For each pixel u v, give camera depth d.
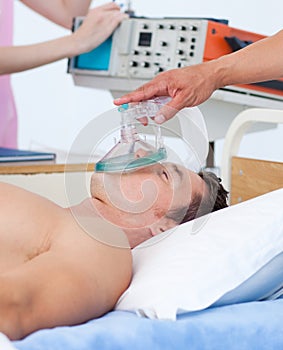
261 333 1.46
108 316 1.50
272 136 3.98
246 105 2.67
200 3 4.08
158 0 4.17
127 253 1.65
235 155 2.25
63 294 1.45
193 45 2.62
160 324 1.40
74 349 1.28
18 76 4.41
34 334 1.32
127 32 2.81
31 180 2.51
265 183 2.12
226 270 1.56
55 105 4.43
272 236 1.62
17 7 4.37
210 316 1.48
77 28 3.07
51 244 1.59
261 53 1.88
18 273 1.46
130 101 1.78
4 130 3.61
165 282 1.54
